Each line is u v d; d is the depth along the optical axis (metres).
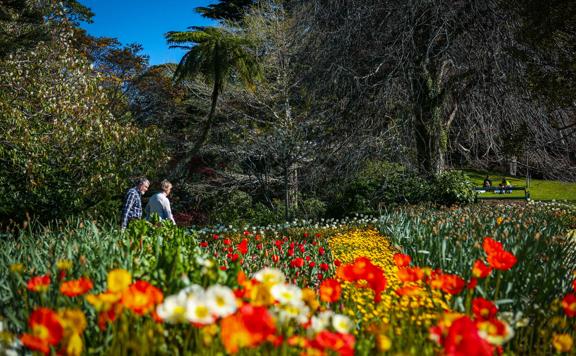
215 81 14.44
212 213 17.25
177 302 1.83
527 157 13.80
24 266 3.24
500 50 12.95
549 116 12.97
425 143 14.69
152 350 1.97
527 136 12.53
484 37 13.21
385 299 3.15
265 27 19.61
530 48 12.39
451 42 13.59
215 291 1.80
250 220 15.88
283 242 8.34
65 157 10.16
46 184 9.96
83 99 10.79
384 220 9.76
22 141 9.54
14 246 4.07
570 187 20.31
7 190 9.75
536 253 4.41
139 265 3.09
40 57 11.17
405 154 14.43
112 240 3.87
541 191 19.88
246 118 19.16
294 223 11.57
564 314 3.32
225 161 19.28
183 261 2.88
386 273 3.91
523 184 20.78
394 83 13.93
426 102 14.44
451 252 4.58
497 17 12.95
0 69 10.48
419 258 4.82
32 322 1.66
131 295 1.86
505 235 5.09
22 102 10.25
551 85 10.70
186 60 13.80
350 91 14.73
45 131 10.15
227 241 8.66
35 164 9.62
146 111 23.45
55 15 13.07
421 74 14.14
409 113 14.34
